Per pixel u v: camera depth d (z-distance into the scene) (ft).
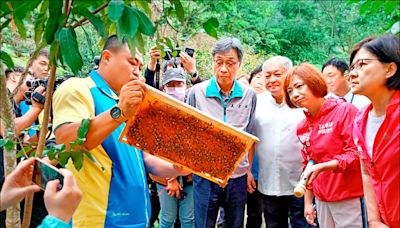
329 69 12.41
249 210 12.54
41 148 4.64
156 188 12.47
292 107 9.93
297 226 10.88
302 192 7.91
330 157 8.93
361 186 8.74
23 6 3.81
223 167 6.37
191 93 10.77
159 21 5.02
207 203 10.19
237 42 10.18
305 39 55.36
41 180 4.27
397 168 5.87
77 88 6.47
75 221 6.42
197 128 6.06
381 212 6.46
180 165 6.24
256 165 12.09
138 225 6.86
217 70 10.21
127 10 3.81
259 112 11.25
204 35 25.93
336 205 8.98
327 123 9.02
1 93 4.50
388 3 6.07
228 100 10.43
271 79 10.84
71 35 3.84
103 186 6.52
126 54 6.71
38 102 7.74
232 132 6.09
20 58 12.39
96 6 4.11
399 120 5.70
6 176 4.66
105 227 6.52
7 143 4.52
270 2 56.85
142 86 5.53
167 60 12.35
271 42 47.98
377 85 5.92
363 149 6.57
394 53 5.78
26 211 4.71
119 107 5.43
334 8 57.98
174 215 12.01
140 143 6.00
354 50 6.29
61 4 3.84
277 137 10.80
